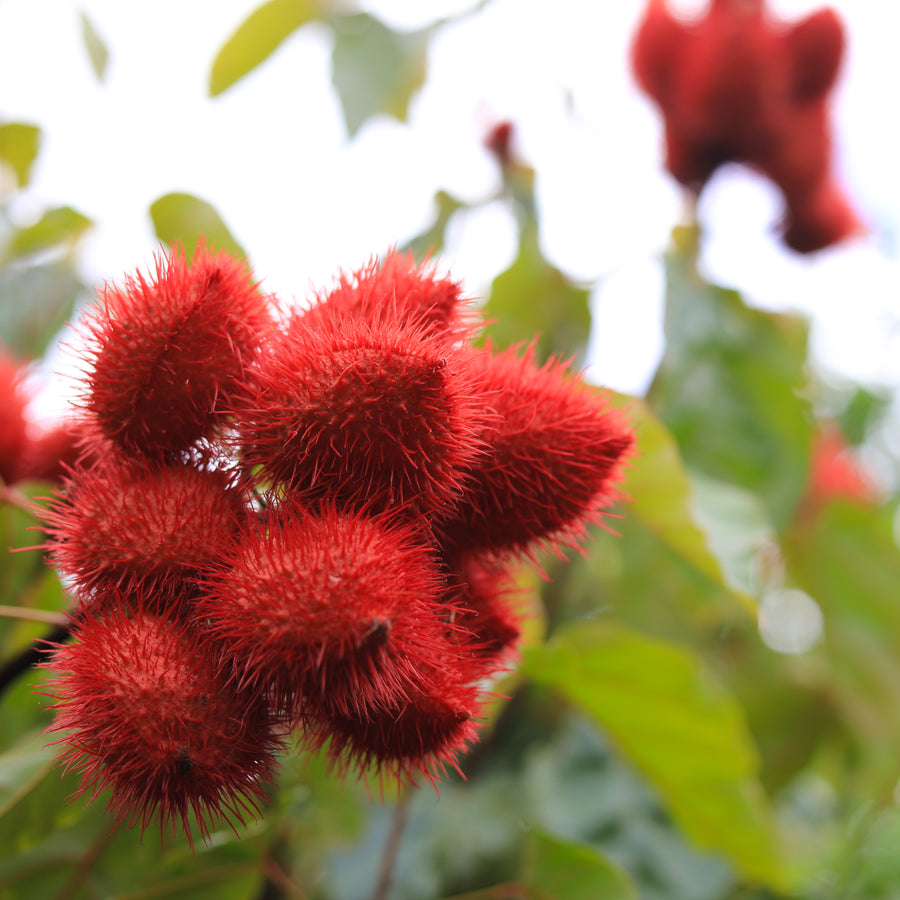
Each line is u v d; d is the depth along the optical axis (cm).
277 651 21
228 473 23
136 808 23
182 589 22
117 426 23
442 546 24
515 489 24
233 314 23
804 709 57
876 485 61
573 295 51
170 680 21
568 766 45
